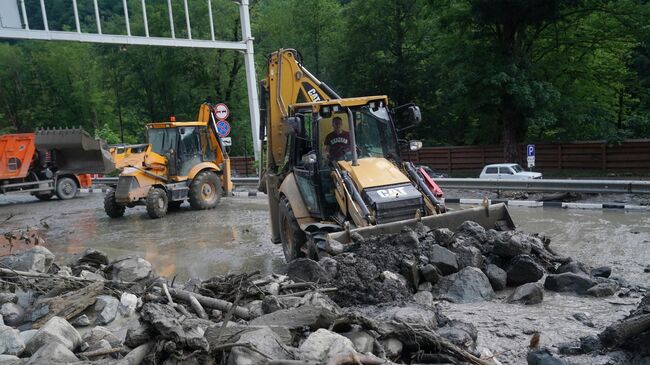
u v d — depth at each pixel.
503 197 15.95
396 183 7.88
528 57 26.16
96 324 5.23
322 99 10.05
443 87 29.58
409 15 34.50
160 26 37.00
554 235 10.13
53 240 12.59
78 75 47.97
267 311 4.93
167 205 15.87
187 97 40.31
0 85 49.09
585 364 4.22
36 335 4.21
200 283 6.14
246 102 39.50
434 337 4.30
